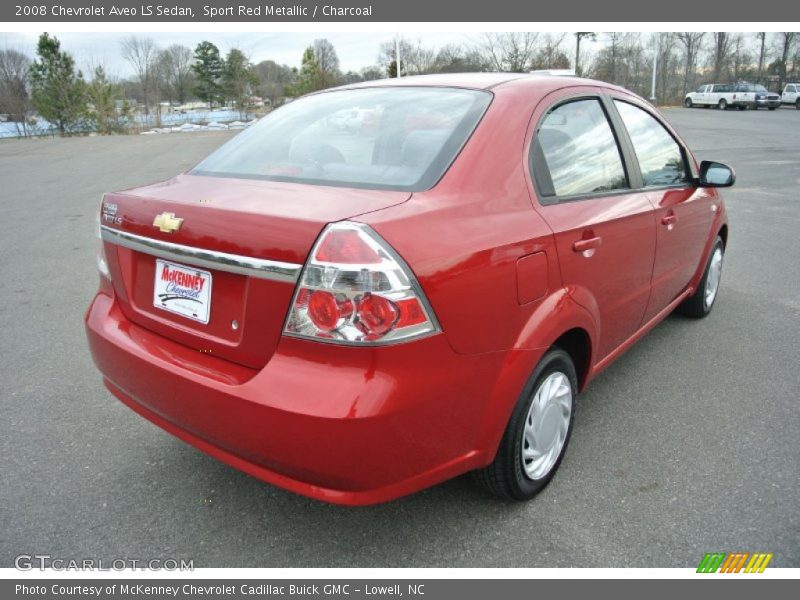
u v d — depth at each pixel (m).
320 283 1.86
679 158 3.88
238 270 2.02
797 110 38.00
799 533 2.46
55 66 38.78
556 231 2.46
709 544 2.41
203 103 58.25
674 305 4.09
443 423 2.07
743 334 4.48
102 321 2.59
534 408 2.53
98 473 2.85
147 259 2.41
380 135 2.55
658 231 3.37
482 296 2.11
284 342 1.96
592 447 3.06
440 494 2.70
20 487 2.74
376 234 1.88
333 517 2.57
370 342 1.85
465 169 2.30
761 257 6.60
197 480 2.81
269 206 2.08
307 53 41.81
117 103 40.94
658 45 42.69
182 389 2.15
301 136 2.76
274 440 1.94
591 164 2.95
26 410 3.40
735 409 3.42
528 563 2.33
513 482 2.50
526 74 3.09
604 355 3.15
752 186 11.30
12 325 4.67
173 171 14.62
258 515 2.58
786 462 2.93
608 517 2.56
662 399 3.54
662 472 2.85
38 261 6.50
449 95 2.71
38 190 11.85
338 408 1.85
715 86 39.88
